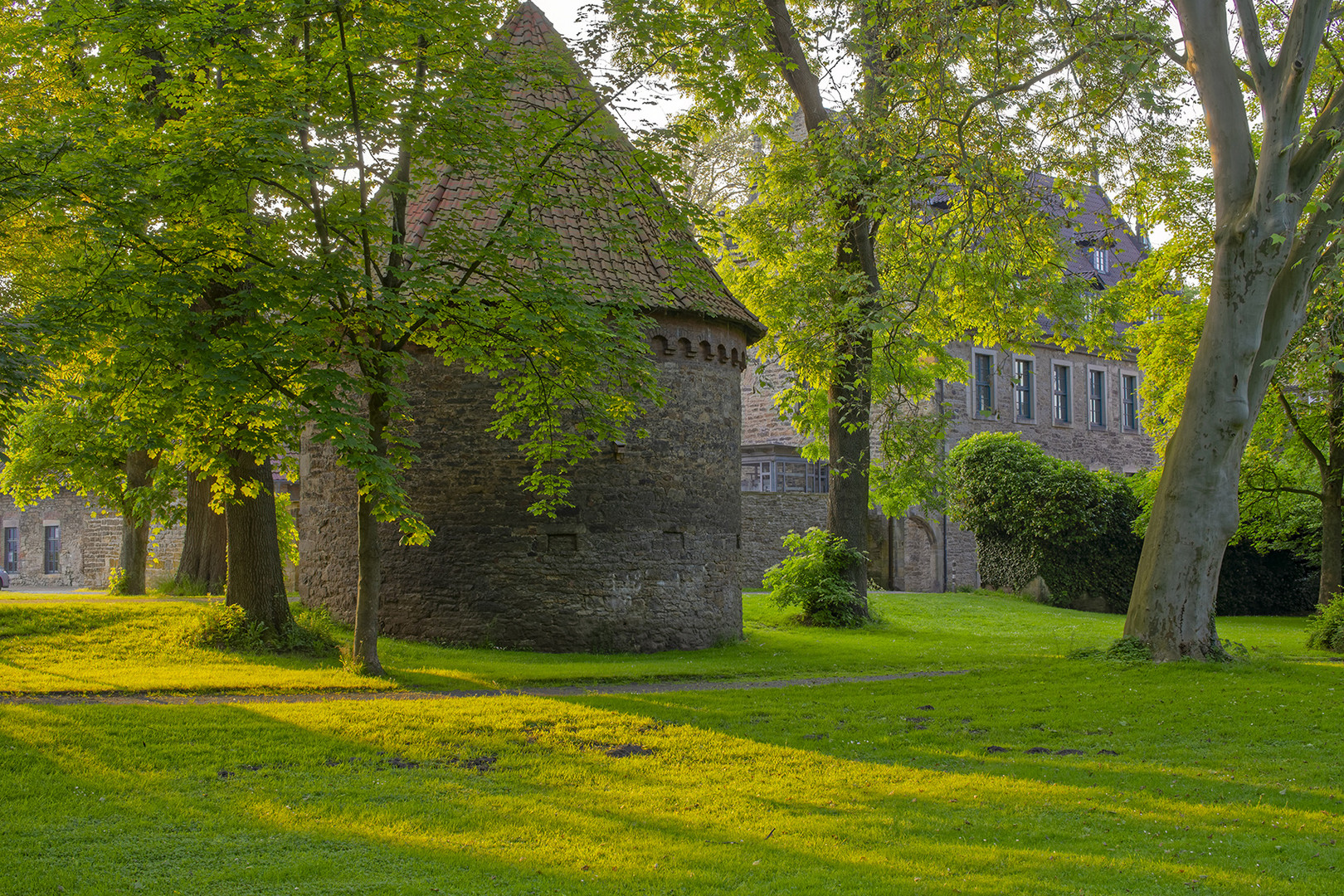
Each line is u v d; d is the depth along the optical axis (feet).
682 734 36.81
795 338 67.15
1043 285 62.85
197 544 77.56
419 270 41.47
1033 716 41.39
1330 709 42.01
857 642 70.33
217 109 39.45
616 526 62.39
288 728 35.12
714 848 24.80
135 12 37.37
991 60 57.82
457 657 55.98
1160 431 92.17
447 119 42.96
